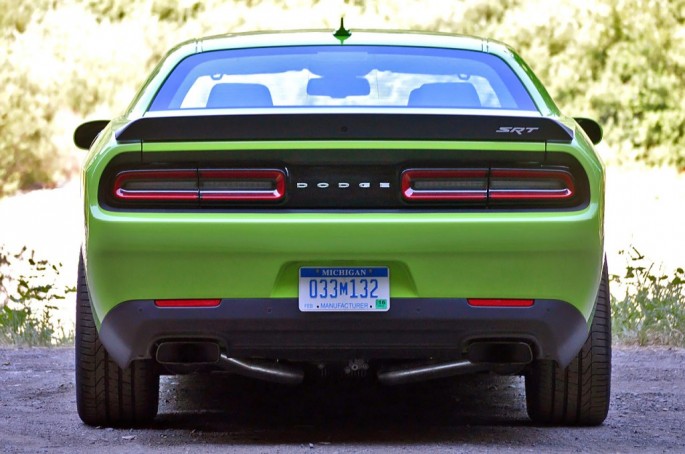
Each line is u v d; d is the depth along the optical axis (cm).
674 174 3994
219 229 863
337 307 870
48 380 1311
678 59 4303
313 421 1066
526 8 4622
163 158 877
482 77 1019
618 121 4266
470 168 876
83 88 4338
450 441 950
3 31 4603
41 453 897
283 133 870
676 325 1608
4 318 1695
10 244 2845
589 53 4403
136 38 4544
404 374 966
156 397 1021
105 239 876
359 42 1064
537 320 880
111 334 902
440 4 4647
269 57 1043
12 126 4069
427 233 862
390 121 870
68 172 4081
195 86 1005
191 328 879
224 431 1005
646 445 948
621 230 2927
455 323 876
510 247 869
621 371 1368
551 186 884
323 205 873
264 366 952
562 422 1034
